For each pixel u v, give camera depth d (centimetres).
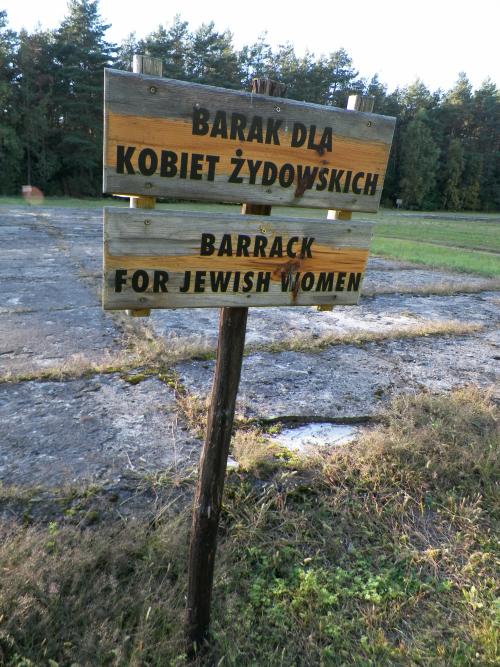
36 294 626
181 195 147
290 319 573
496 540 234
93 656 165
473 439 304
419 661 178
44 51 3353
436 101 5462
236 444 283
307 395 363
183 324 530
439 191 5159
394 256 1165
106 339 466
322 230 169
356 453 283
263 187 156
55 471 254
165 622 179
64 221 1518
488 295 775
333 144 163
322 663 172
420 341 514
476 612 199
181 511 227
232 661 169
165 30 3925
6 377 363
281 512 235
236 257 159
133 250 146
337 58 4738
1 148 3097
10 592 177
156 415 320
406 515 244
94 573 192
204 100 142
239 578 203
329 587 203
